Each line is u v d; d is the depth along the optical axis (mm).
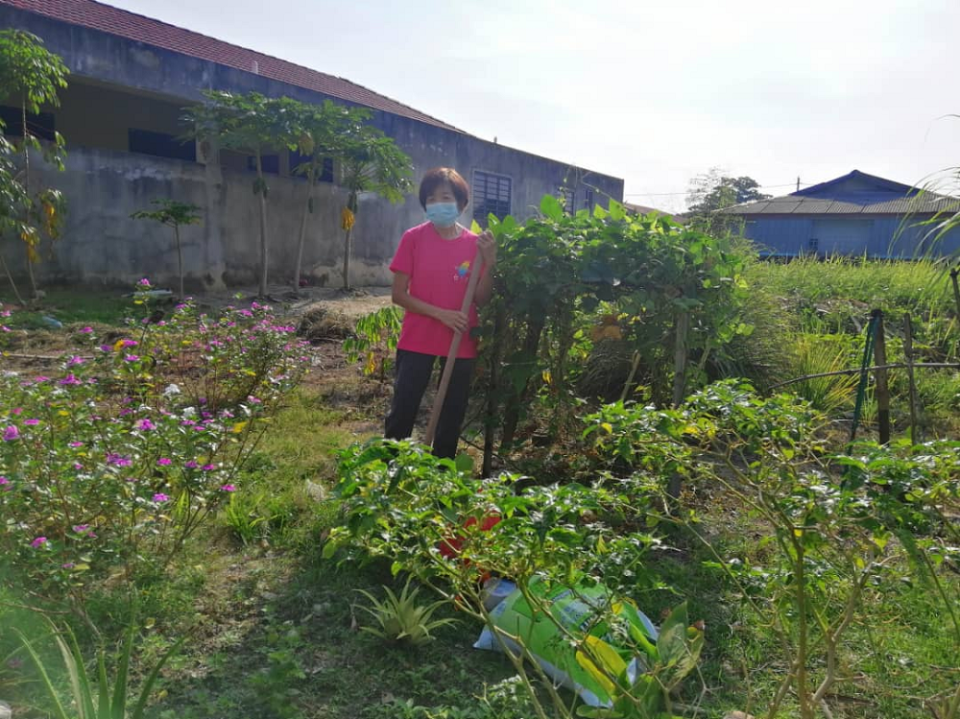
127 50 11367
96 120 15320
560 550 1673
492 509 1668
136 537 2826
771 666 2439
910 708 2217
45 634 2217
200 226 12258
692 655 1851
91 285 11023
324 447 4477
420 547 1754
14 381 3162
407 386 3396
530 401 4176
